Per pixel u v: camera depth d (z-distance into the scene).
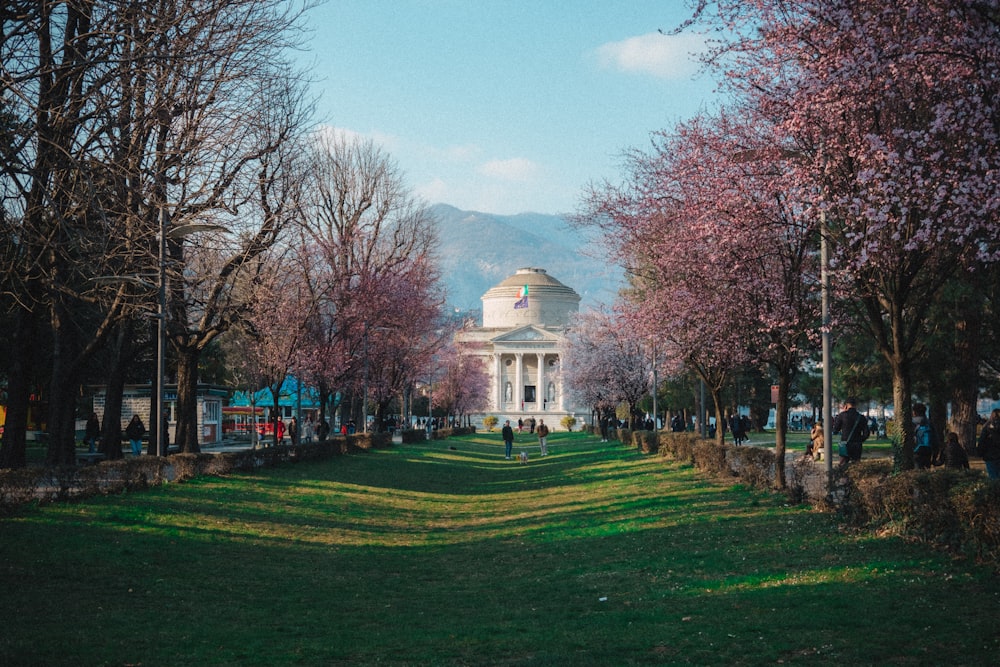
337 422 99.69
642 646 9.81
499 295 177.88
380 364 61.28
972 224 13.75
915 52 13.77
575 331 83.62
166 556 16.70
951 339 34.97
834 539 16.14
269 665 9.77
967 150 14.29
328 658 10.11
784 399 24.91
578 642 10.23
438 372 95.56
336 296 50.59
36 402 67.88
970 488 12.91
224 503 24.50
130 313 28.83
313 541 20.45
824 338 21.92
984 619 9.93
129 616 12.22
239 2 22.17
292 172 37.25
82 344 34.62
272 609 13.31
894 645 9.13
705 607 11.63
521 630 11.43
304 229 46.69
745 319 25.33
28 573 14.37
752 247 22.50
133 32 19.20
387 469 43.34
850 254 17.58
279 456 38.66
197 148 26.05
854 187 16.78
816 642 9.41
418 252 62.41
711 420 95.44
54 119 19.44
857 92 15.36
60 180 20.00
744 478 27.62
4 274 21.31
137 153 22.67
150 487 25.98
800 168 18.19
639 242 29.53
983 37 13.09
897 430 17.98
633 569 15.45
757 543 16.61
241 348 60.31
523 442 94.94
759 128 21.84
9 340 48.34
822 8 15.43
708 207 22.16
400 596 14.73
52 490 21.11
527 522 24.77
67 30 20.78
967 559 13.02
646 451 50.25
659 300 29.44
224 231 27.98
